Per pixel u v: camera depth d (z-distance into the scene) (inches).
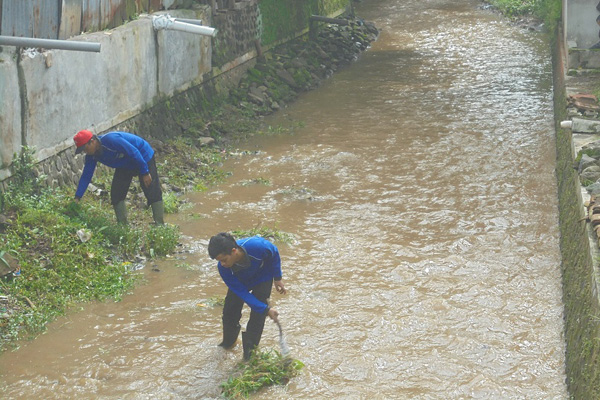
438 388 256.1
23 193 364.8
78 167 416.5
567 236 351.3
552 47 804.6
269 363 263.0
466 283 332.8
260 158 512.4
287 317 303.9
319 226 397.4
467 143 535.5
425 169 484.1
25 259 327.3
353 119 605.3
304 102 663.1
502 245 371.6
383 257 359.6
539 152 513.0
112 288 324.8
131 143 360.5
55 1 391.5
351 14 986.1
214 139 540.1
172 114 531.8
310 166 494.6
